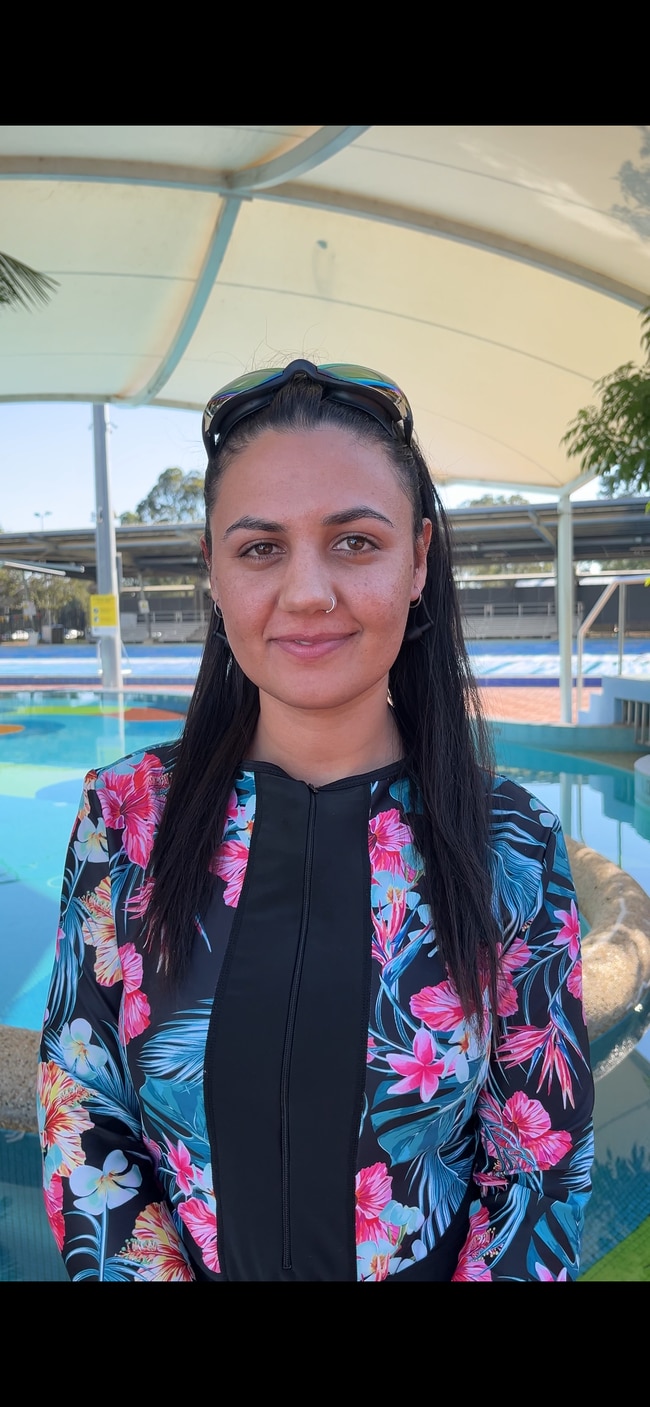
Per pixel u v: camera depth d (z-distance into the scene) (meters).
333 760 0.95
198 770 0.97
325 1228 0.81
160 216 5.63
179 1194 0.84
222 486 0.85
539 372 7.21
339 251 5.99
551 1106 0.89
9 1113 2.02
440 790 0.92
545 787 7.54
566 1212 0.88
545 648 23.17
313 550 0.80
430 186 4.83
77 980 0.94
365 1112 0.81
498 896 0.91
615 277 5.44
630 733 9.25
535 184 4.53
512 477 9.85
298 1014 0.82
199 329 7.44
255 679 0.87
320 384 0.84
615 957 2.74
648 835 5.86
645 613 26.69
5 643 34.19
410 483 0.87
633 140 3.86
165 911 0.88
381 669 0.85
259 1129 0.81
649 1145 2.22
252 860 0.90
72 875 0.97
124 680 19.20
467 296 6.27
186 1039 0.84
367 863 0.89
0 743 11.20
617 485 8.02
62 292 6.65
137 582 33.25
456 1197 0.90
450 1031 0.84
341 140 4.19
